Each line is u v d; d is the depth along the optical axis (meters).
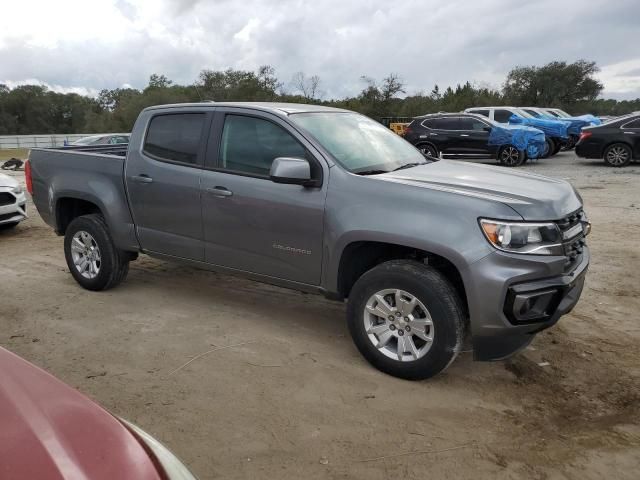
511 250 3.46
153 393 3.69
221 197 4.58
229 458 3.00
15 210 8.63
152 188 5.03
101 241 5.46
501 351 3.74
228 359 4.20
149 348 4.39
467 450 3.10
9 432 1.55
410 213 3.72
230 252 4.67
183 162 4.88
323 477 2.86
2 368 1.85
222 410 3.48
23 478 1.41
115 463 1.56
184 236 4.94
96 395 3.67
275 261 4.43
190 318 5.02
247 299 5.54
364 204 3.90
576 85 65.75
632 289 5.75
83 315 5.10
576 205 3.99
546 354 4.33
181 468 1.71
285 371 4.01
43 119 116.25
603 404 3.63
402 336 3.85
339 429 3.29
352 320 4.05
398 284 3.77
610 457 3.05
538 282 3.52
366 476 2.87
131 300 5.50
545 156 20.03
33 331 4.73
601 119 27.39
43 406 1.70
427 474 2.89
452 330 3.62
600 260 6.75
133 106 75.75
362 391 3.73
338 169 4.09
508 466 2.97
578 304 5.37
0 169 26.38
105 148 6.55
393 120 38.31
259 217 4.39
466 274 3.52
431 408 3.54
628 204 10.38
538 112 23.62
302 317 5.07
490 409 3.55
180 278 6.21
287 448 3.10
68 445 1.56
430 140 18.41
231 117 4.67
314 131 4.37
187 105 4.96
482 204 3.54
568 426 3.38
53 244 8.05
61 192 5.68
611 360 4.23
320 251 4.15
